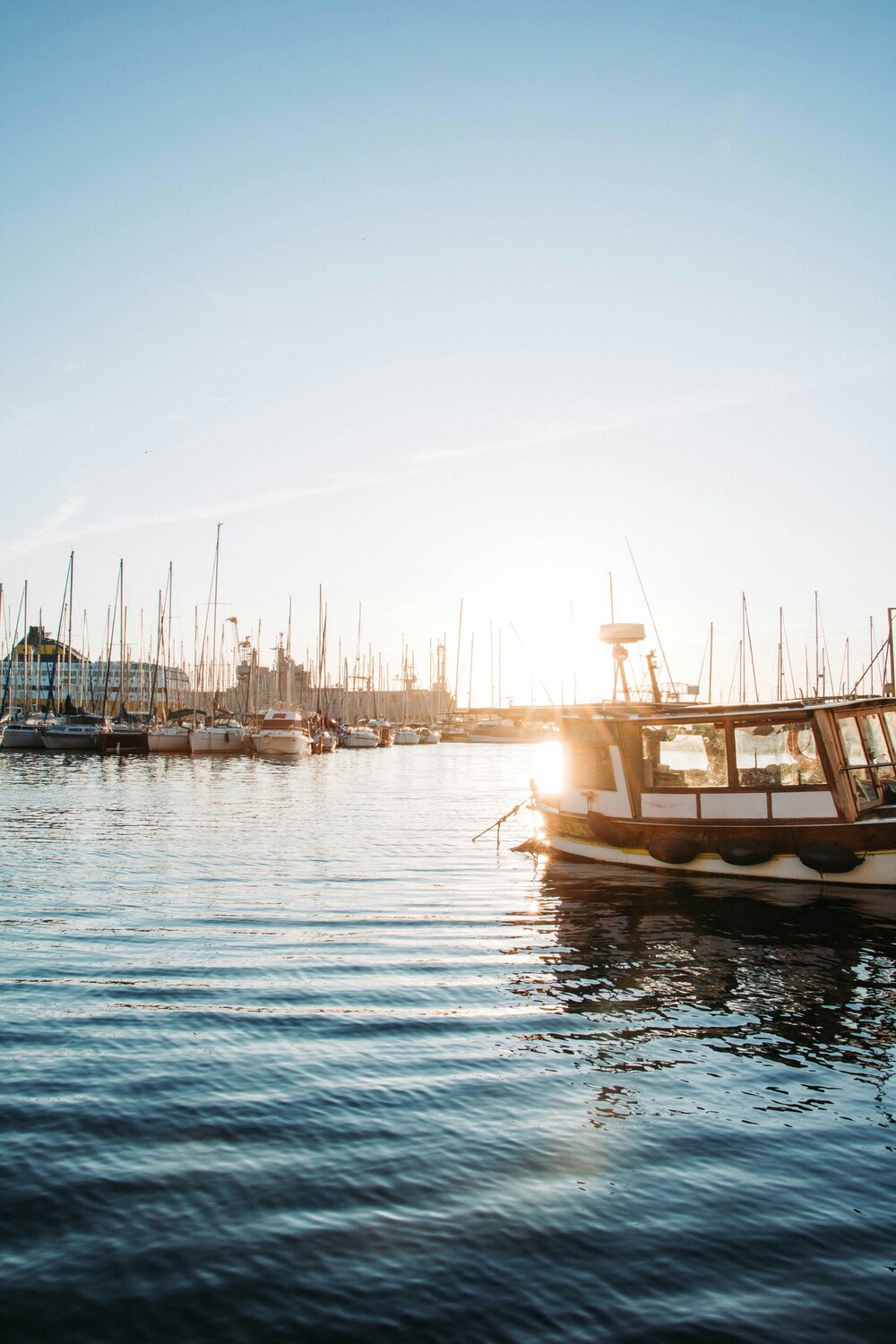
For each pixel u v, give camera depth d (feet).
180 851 89.10
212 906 62.13
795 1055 34.30
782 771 65.57
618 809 73.46
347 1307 19.12
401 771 246.68
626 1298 19.62
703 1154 26.20
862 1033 36.70
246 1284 19.83
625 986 43.45
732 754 67.56
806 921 57.82
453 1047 34.76
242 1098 29.45
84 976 43.98
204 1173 24.57
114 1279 19.86
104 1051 33.55
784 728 65.41
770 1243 21.80
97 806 134.51
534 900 64.95
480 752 400.26
